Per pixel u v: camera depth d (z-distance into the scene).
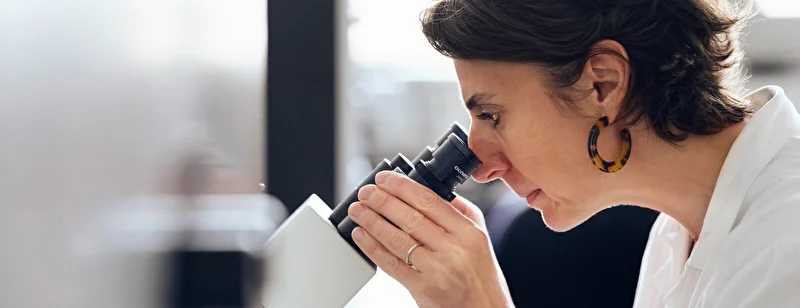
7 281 0.22
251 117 0.83
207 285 0.50
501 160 0.97
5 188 0.22
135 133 0.36
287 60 1.37
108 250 0.32
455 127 0.99
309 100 1.38
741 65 1.11
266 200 1.01
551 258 1.54
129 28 0.35
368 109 2.36
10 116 0.22
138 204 0.37
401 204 0.91
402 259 0.91
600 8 0.87
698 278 0.94
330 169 1.38
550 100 0.91
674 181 0.95
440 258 0.90
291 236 0.90
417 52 2.29
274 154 1.38
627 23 0.88
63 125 0.27
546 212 1.02
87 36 0.29
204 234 0.52
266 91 1.37
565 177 0.95
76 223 0.28
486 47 0.89
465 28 0.89
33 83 0.24
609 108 0.90
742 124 0.94
